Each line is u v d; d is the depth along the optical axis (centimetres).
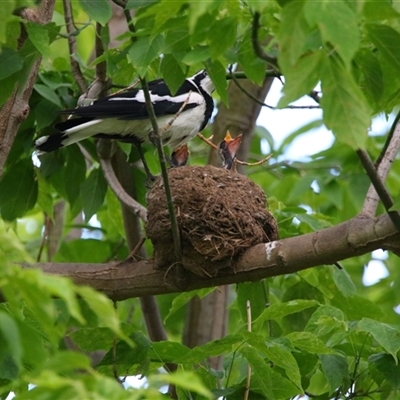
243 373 977
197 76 1442
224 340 904
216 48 774
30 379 536
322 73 651
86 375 541
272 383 946
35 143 1312
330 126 652
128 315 1777
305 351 1024
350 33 614
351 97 649
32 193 1413
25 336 637
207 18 753
